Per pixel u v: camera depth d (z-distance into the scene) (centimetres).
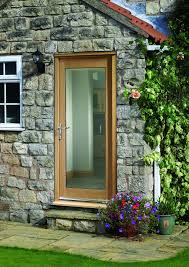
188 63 677
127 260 520
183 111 680
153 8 739
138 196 632
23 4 696
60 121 688
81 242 593
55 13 680
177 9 717
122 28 650
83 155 685
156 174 670
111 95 663
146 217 607
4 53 709
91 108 679
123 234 615
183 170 683
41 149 690
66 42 676
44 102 687
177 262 505
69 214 654
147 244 584
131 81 648
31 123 695
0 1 706
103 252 551
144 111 647
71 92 687
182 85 677
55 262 504
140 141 647
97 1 655
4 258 519
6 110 716
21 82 699
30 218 698
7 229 662
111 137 665
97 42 661
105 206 655
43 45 687
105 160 671
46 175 688
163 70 661
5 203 714
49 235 628
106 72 665
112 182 664
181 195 687
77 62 677
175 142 680
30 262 504
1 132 713
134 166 649
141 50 641
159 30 732
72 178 689
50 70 684
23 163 701
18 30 700
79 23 669
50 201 687
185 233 640
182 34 686
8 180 711
